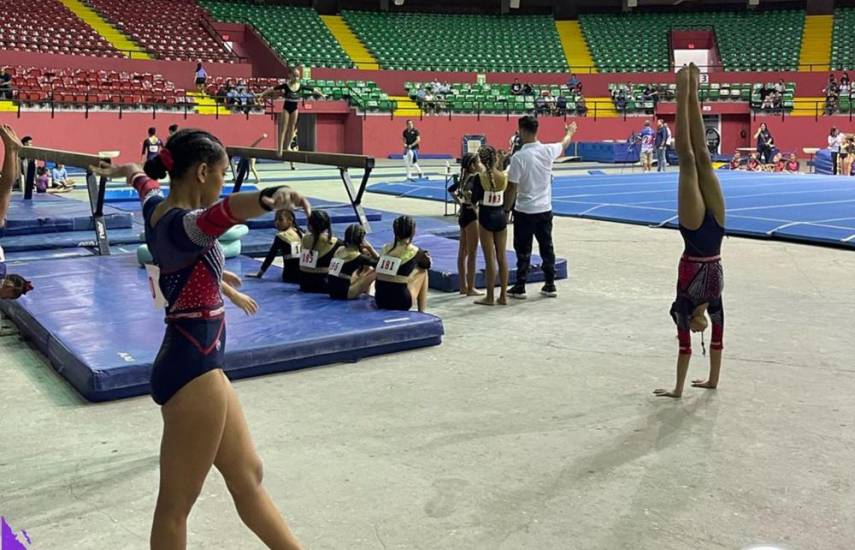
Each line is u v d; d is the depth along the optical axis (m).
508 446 5.10
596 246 13.33
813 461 4.85
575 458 4.91
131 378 5.98
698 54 46.00
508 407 5.81
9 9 34.38
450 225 14.68
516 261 10.26
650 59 43.53
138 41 36.50
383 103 38.28
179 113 33.25
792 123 39.34
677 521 4.11
